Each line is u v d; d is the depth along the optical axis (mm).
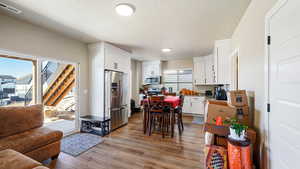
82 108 3502
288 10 1101
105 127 3236
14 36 2277
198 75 5246
